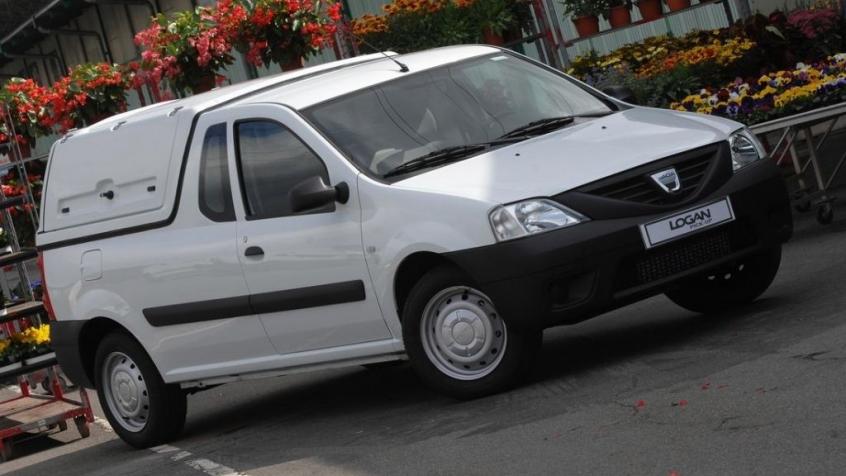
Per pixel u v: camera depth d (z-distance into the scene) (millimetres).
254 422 9797
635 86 14023
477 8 15828
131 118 10000
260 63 15102
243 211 8891
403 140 8492
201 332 9211
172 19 15633
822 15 14164
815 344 7270
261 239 8719
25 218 16281
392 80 8992
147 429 9844
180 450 9398
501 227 7648
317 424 8969
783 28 13961
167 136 9492
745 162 8336
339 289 8367
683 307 9312
